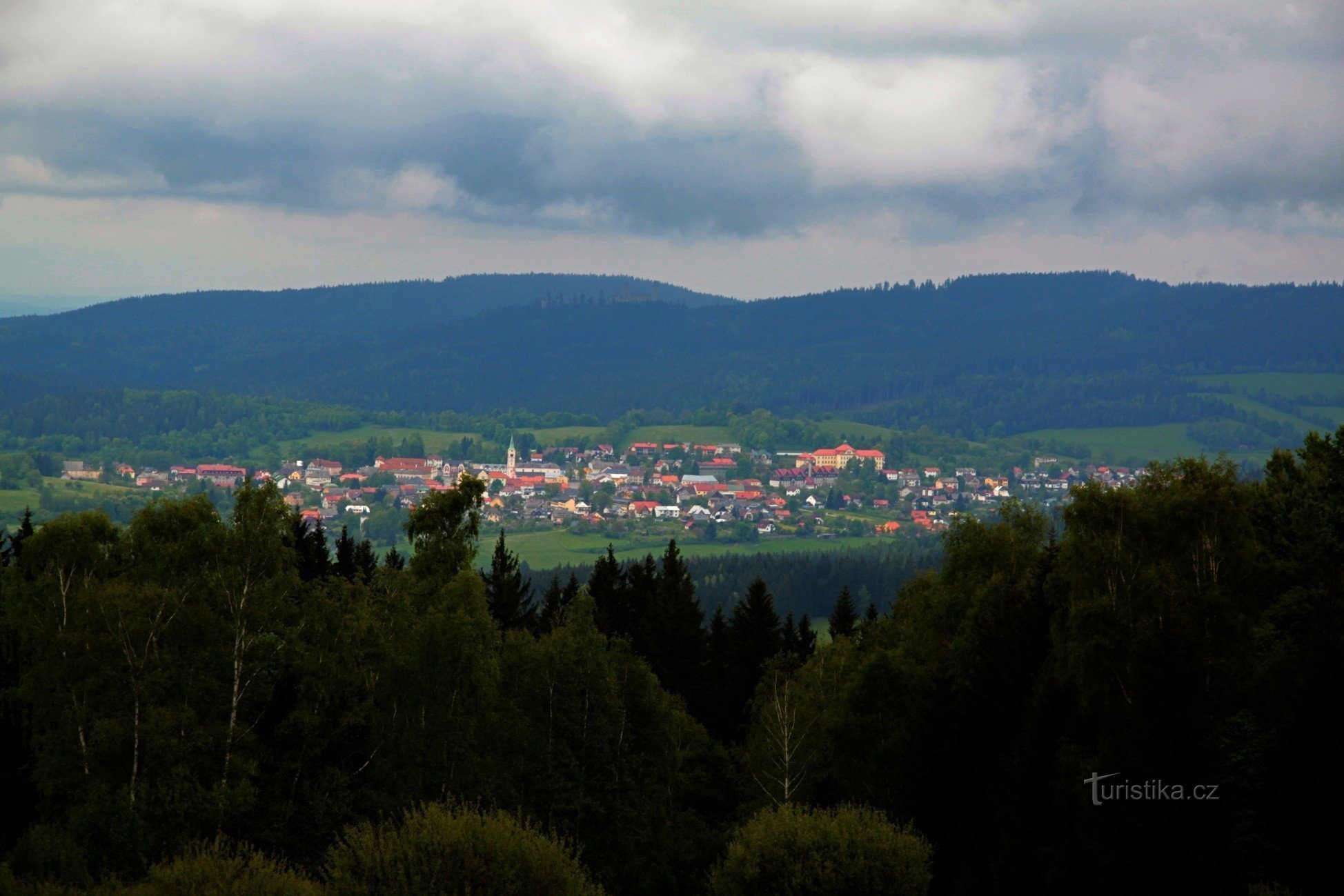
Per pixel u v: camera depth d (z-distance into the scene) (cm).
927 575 14438
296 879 7788
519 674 10719
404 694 9562
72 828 8150
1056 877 8219
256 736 9212
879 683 11244
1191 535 9819
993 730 9800
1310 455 11775
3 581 9888
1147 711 8250
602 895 8425
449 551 10550
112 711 8938
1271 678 8900
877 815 9062
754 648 17025
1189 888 7838
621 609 18862
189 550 9556
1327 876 7819
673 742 11344
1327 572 9512
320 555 18288
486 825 7988
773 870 8706
